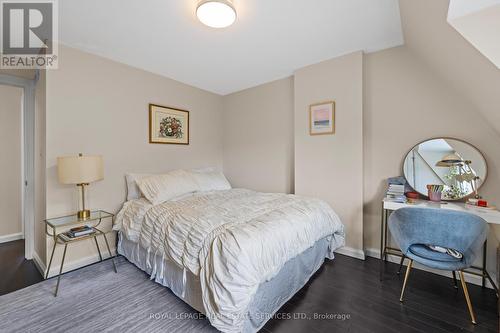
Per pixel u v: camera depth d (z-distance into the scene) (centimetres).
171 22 199
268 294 154
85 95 242
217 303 132
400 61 240
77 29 206
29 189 256
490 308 168
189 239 164
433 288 195
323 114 278
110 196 262
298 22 201
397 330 149
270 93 347
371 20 198
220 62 280
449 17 123
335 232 241
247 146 378
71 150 231
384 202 216
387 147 250
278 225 169
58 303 176
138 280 208
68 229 225
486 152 200
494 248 195
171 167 329
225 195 277
